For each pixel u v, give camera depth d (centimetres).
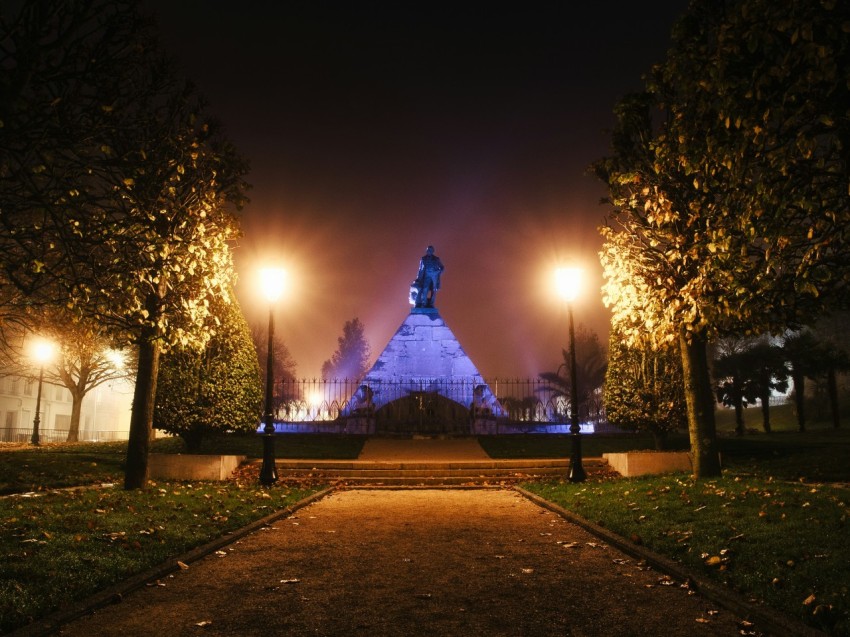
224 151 1382
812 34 664
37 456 1802
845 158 708
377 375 2925
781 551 687
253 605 576
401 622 526
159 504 1111
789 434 2892
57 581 594
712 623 516
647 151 1295
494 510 1210
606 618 533
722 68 755
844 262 775
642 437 2327
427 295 3086
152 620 532
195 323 1273
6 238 854
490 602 582
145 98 1146
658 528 877
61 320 1325
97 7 912
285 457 1986
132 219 967
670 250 1206
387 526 1021
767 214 804
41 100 842
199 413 1722
